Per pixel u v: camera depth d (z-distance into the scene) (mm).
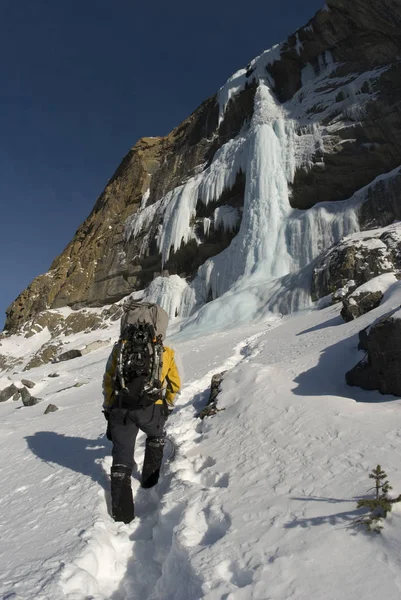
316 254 19578
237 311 18781
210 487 3088
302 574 1803
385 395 4422
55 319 34844
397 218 17406
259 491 2678
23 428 7559
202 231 26984
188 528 2447
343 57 22531
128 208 37281
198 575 1962
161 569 2443
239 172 25234
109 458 4344
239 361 9445
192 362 10938
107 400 3395
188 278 27891
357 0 19297
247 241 22234
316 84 23297
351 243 15766
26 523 3049
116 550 2682
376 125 19750
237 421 4332
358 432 3172
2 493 3910
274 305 17422
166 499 2924
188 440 4598
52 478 4047
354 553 1861
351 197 19844
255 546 2084
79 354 25047
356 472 2592
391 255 14398
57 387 15852
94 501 3236
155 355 3277
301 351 7840
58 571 2215
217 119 31938
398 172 18047
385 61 20828
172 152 37219
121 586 2408
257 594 1750
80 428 6453
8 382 20719
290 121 22922
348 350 5965
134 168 39500
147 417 3314
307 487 2570
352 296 9828
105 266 34750
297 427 3611
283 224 21406
